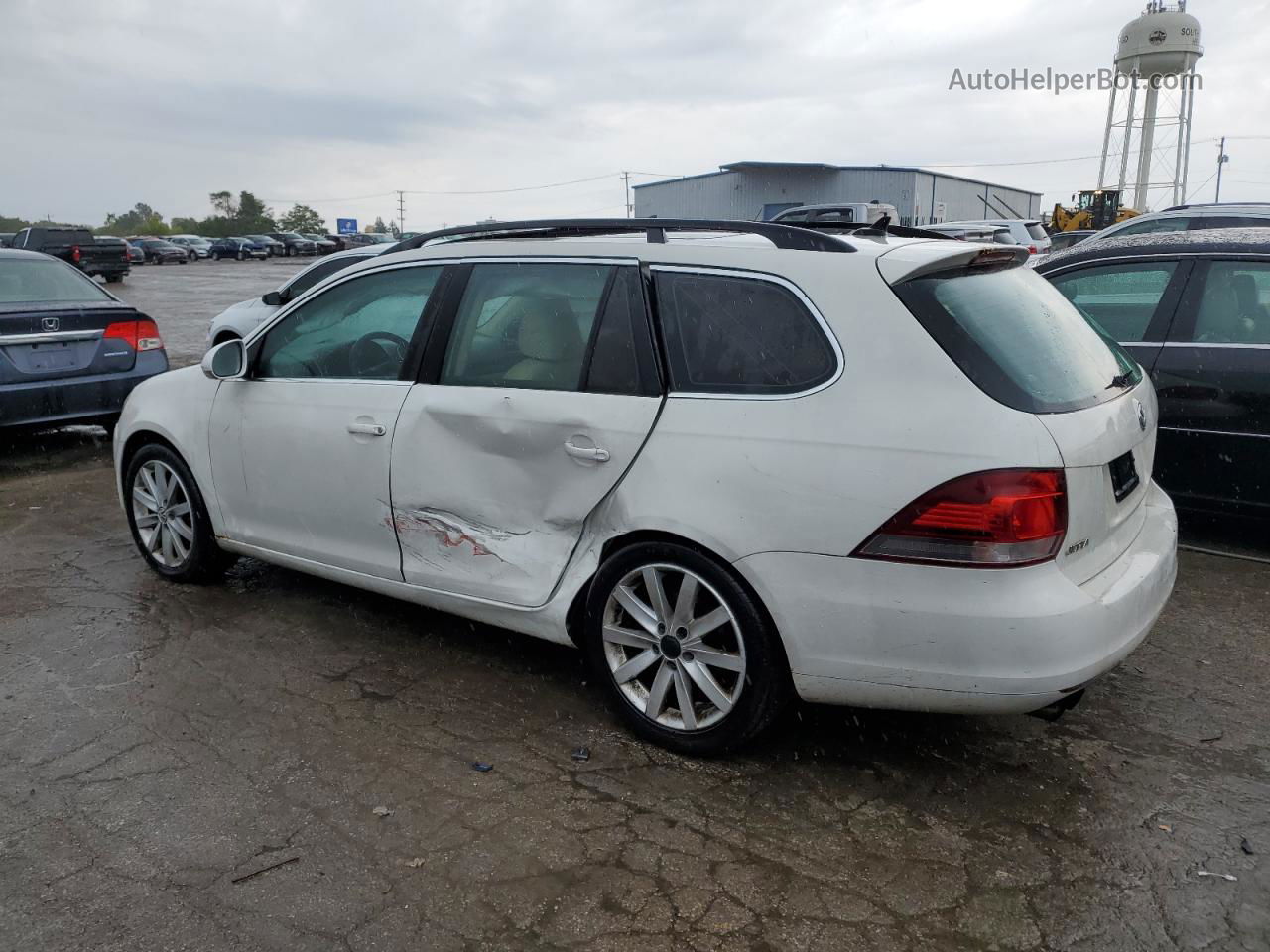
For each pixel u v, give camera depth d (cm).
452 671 397
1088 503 287
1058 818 298
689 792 311
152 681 386
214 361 432
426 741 342
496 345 364
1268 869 275
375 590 408
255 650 416
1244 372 492
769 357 307
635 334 331
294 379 424
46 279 787
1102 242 587
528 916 255
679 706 329
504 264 368
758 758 332
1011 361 292
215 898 261
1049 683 275
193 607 462
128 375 783
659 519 314
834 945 245
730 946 245
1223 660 404
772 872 273
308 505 416
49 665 399
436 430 370
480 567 367
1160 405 516
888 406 284
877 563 283
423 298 389
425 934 249
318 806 303
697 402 314
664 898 262
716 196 4538
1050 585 276
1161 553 326
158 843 284
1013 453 271
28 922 251
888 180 4256
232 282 3588
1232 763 330
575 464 335
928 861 278
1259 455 491
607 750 337
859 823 296
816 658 296
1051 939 248
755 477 298
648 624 331
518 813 299
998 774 323
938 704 287
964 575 274
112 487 689
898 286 295
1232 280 507
